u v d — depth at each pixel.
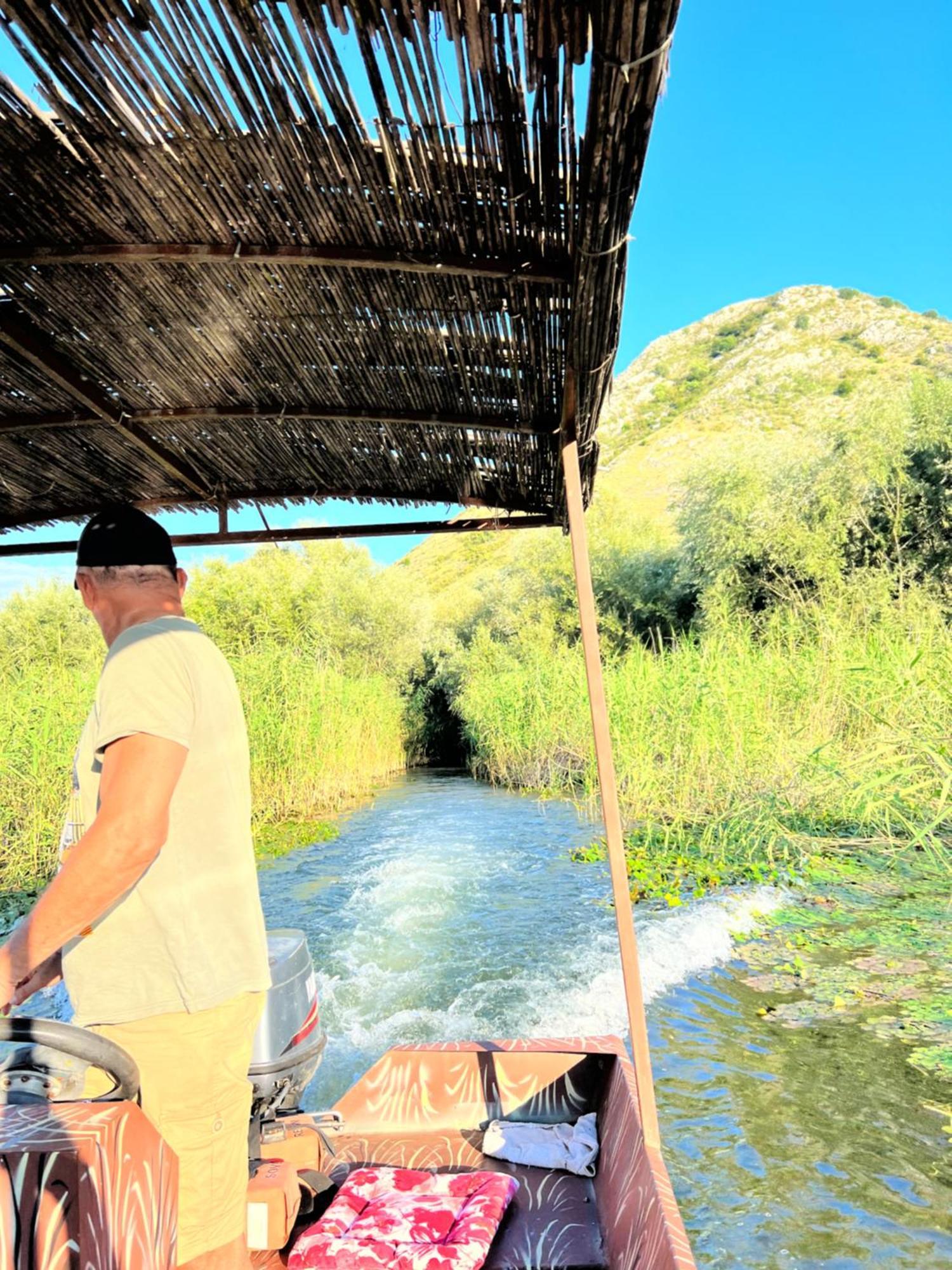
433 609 36.59
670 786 10.55
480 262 2.04
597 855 9.37
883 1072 4.38
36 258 2.08
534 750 17.34
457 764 26.62
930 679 8.41
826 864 8.35
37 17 1.47
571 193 1.73
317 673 18.08
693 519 22.98
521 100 1.56
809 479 19.97
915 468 17.88
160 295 2.34
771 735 10.05
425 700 30.05
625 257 1.63
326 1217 2.36
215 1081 1.72
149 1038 1.68
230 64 1.55
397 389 2.83
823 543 18.06
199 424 3.08
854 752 9.15
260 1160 2.46
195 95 1.63
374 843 11.42
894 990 5.41
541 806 14.05
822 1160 3.64
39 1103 1.41
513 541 34.16
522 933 7.05
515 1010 5.48
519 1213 2.45
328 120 1.69
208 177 1.86
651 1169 2.03
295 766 14.62
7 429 2.90
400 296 2.32
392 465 3.43
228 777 1.79
